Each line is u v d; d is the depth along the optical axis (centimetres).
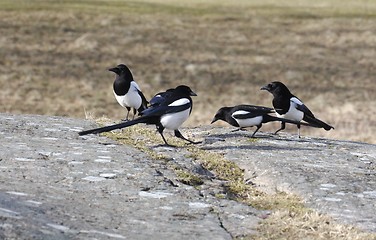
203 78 4334
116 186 1050
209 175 1223
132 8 7169
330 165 1296
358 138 2589
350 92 4025
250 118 1461
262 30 6259
